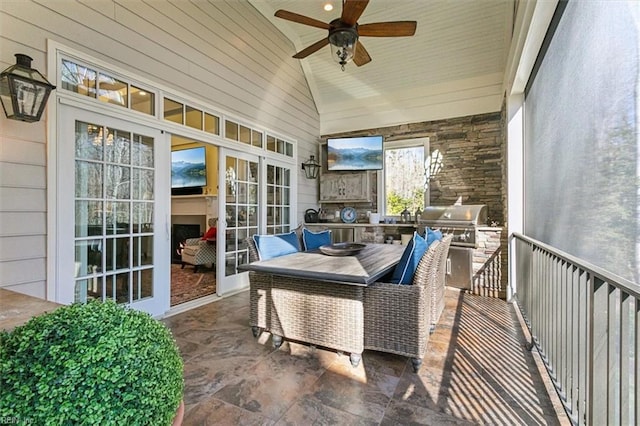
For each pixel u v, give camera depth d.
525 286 3.13
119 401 0.81
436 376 2.18
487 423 1.70
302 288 2.53
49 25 2.45
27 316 1.42
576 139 2.04
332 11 4.66
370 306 2.35
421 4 4.34
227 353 2.52
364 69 5.56
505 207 4.27
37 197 2.39
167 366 0.96
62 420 0.74
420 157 5.63
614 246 1.56
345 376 2.18
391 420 1.72
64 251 2.56
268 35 5.00
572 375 1.69
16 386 0.74
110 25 2.88
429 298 2.52
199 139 3.84
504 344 2.70
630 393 1.28
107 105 2.85
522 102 3.85
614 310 1.28
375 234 5.53
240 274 4.57
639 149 1.35
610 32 1.57
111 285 2.93
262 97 4.93
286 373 2.22
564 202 2.29
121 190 3.02
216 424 1.69
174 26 3.51
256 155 4.83
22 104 2.13
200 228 6.68
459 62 5.02
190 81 3.70
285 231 5.54
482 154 5.10
